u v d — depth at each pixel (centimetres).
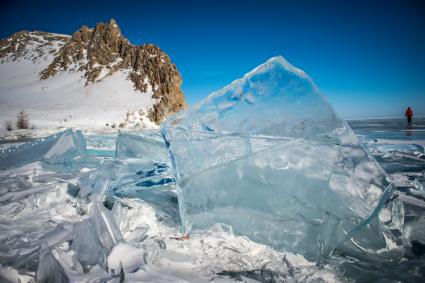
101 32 7194
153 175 438
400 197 379
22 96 5534
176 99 5172
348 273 228
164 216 327
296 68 301
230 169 280
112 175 434
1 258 214
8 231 275
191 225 287
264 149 275
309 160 267
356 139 265
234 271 224
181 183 294
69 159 582
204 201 285
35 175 469
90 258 217
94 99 5191
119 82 5778
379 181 247
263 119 296
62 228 272
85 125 3566
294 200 263
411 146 852
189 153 307
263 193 271
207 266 229
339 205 251
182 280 195
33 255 221
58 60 7056
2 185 421
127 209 323
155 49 6316
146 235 271
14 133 2292
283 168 270
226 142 297
